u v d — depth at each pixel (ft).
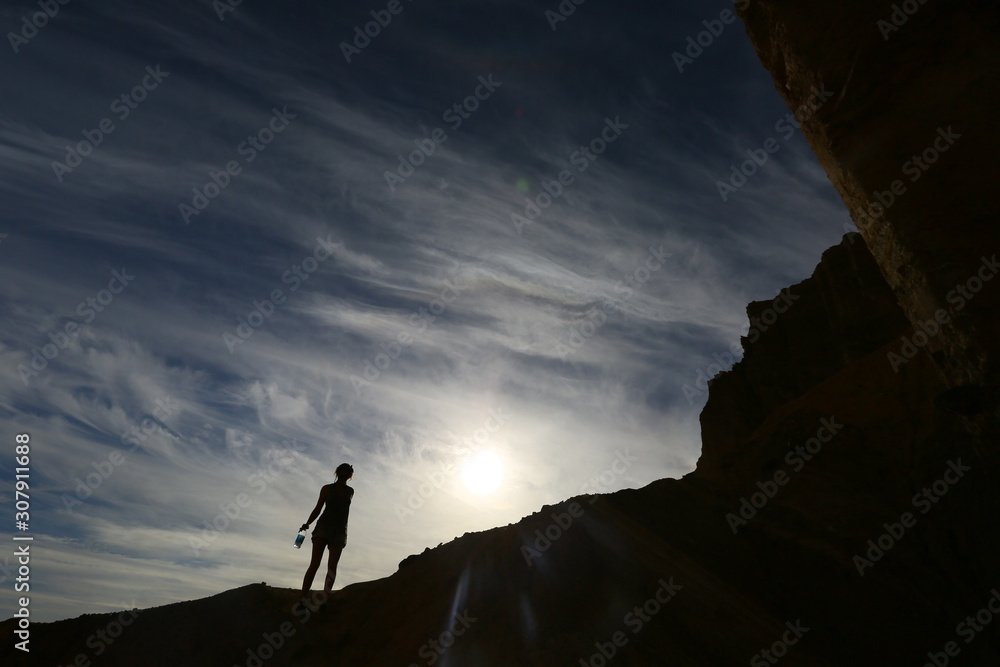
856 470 37.58
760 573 31.30
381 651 22.63
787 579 30.60
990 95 23.29
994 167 22.21
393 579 28.84
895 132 25.04
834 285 98.58
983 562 29.45
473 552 28.89
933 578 29.78
